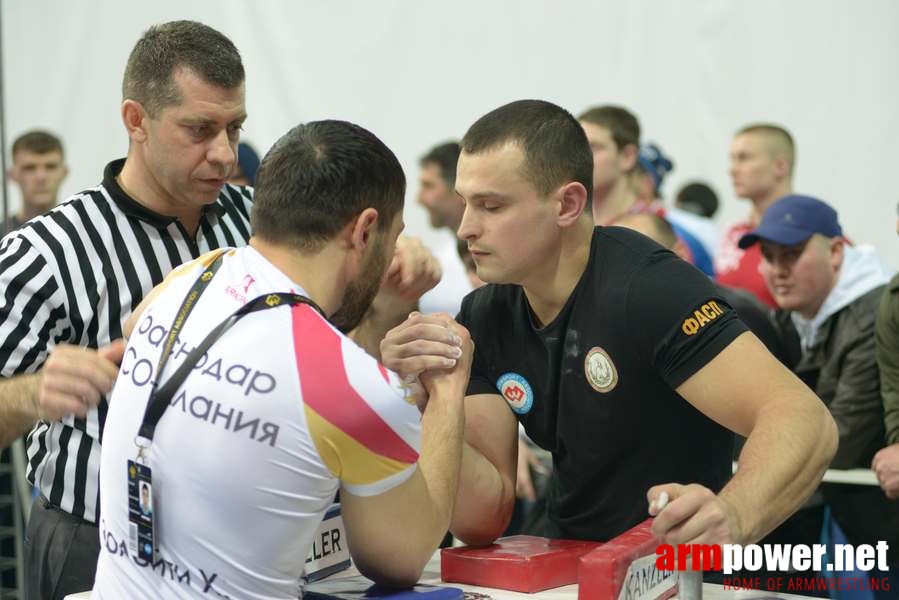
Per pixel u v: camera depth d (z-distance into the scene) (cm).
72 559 205
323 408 136
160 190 209
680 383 168
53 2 605
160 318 147
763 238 320
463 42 566
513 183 168
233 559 138
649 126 543
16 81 612
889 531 295
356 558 153
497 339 190
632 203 414
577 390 180
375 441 139
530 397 188
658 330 168
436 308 464
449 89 569
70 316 202
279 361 137
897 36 492
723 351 163
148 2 595
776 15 515
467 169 171
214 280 147
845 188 505
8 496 346
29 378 173
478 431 190
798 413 154
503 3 559
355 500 144
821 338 325
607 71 548
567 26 552
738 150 465
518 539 188
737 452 308
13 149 514
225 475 136
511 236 171
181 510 138
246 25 584
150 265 209
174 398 139
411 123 575
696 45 531
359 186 145
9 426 171
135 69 199
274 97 585
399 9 571
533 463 340
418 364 164
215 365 138
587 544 181
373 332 225
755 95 522
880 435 311
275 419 135
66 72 605
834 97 505
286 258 146
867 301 315
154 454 139
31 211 514
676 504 141
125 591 145
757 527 144
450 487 156
